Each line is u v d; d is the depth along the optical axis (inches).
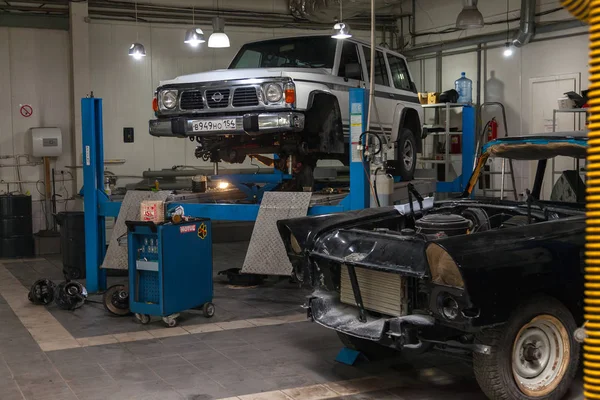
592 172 81.8
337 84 300.4
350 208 249.4
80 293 265.9
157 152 491.5
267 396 165.5
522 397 148.7
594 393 82.9
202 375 182.7
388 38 576.4
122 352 206.1
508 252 144.4
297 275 191.2
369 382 175.5
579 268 155.5
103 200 299.4
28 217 422.0
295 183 312.8
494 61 486.6
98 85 471.2
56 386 175.5
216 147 310.8
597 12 80.3
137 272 238.8
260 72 279.6
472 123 384.5
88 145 296.4
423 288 157.2
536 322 150.6
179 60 494.9
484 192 470.9
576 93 397.7
